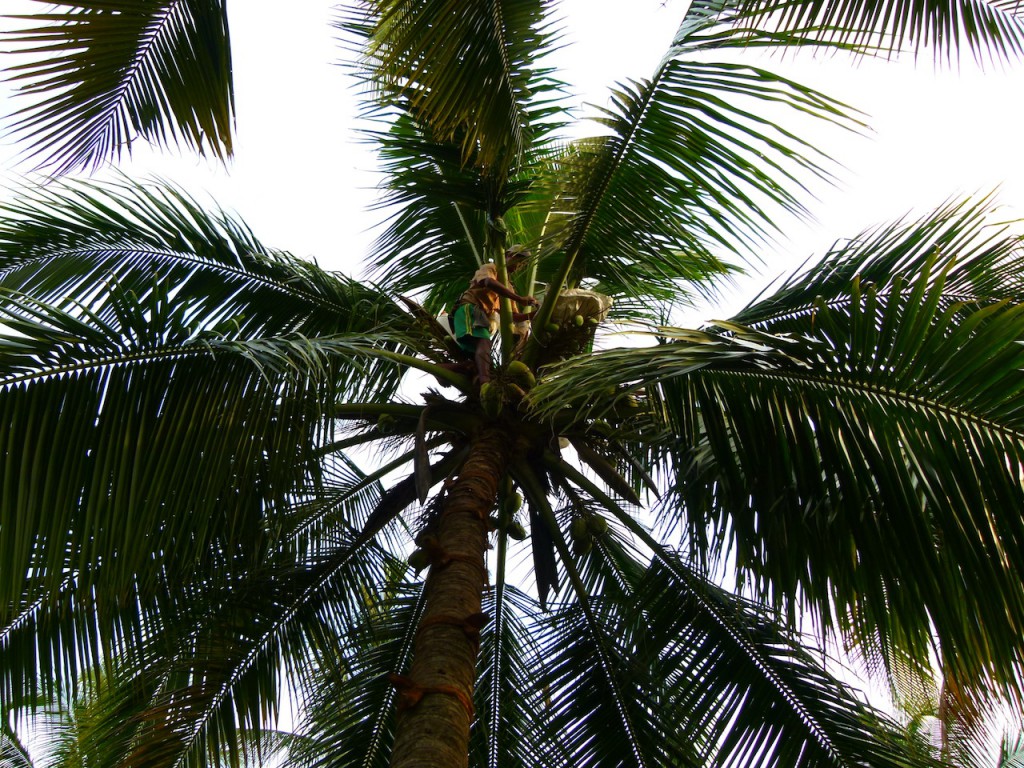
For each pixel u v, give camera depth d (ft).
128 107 16.12
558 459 18.98
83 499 14.12
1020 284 18.66
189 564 15.33
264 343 15.37
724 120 16.26
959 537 12.41
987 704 13.33
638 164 17.52
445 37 15.89
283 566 20.49
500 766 20.06
